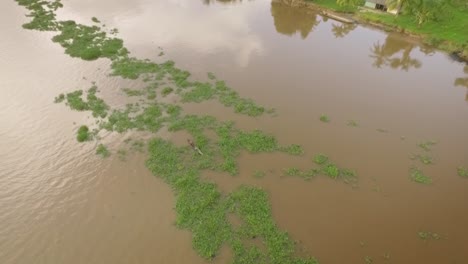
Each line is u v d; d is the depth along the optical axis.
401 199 25.72
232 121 33.25
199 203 24.11
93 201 24.45
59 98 35.34
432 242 22.66
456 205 25.45
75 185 25.66
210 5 66.50
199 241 21.70
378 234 22.98
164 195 25.03
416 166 28.92
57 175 26.47
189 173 26.73
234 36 52.88
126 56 44.75
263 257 20.95
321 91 39.06
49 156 28.17
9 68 40.62
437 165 29.08
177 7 64.19
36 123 31.78
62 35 49.34
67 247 21.45
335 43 52.19
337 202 25.20
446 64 47.66
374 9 62.62
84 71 40.81
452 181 27.53
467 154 30.44
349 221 23.77
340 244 22.19
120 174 26.69
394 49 51.31
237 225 22.91
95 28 52.28
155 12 61.03
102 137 30.38
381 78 42.88
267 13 63.72
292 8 66.62
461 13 59.16
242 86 39.22
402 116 35.47
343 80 41.75
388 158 29.64
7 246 21.42
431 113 36.28
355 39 53.91
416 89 40.94
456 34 52.59
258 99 36.94
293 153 29.52
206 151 29.22
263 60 45.62
